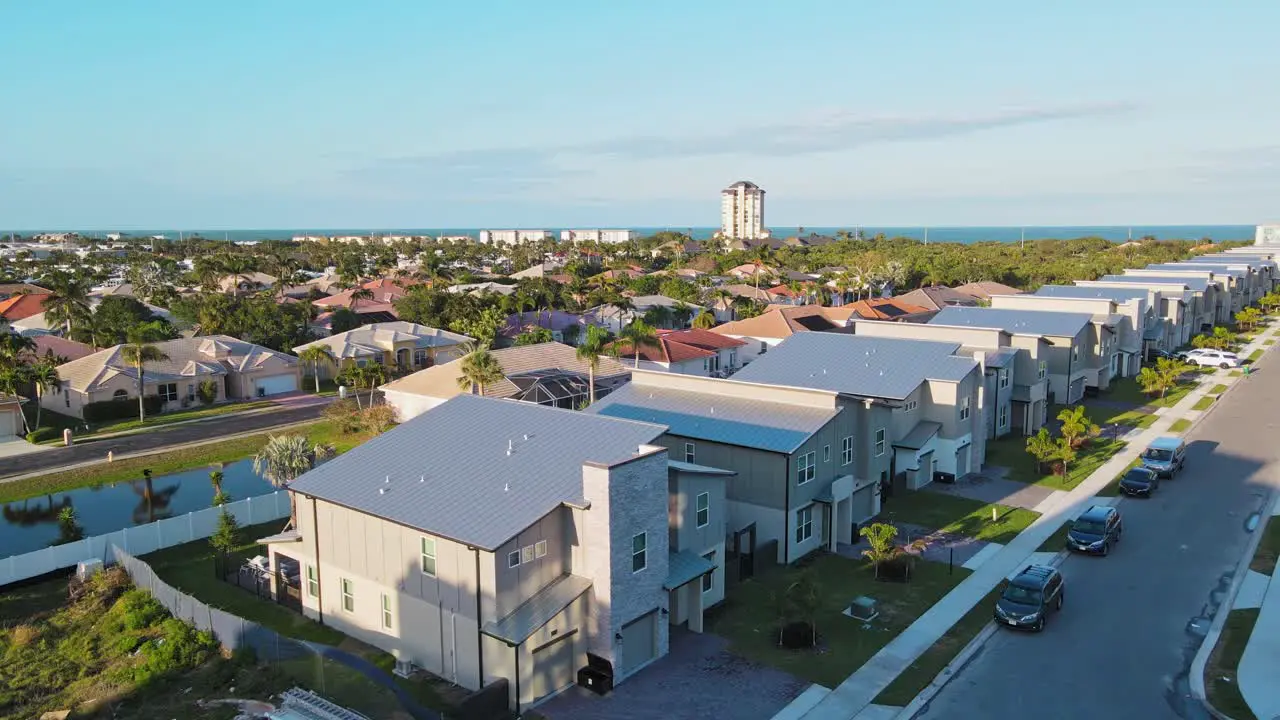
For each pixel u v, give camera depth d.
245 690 27.06
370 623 30.92
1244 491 47.41
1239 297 122.75
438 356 90.44
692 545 32.62
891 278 147.38
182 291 148.50
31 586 36.06
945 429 49.91
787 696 27.08
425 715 25.17
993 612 32.91
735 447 39.34
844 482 40.72
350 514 30.77
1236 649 29.33
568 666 27.91
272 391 78.94
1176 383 79.38
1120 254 199.50
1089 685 27.39
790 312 96.38
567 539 28.53
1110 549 39.16
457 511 28.55
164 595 33.03
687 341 79.56
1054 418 66.50
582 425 33.22
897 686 27.58
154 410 71.06
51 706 26.73
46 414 70.12
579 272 167.50
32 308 106.44
